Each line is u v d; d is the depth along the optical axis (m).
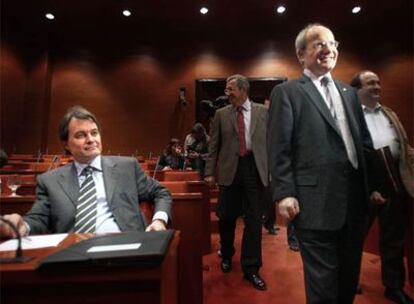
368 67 7.20
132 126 7.55
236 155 2.31
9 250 0.84
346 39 7.28
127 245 0.75
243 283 2.24
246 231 2.28
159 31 7.60
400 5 6.40
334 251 1.24
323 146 1.25
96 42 7.71
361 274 2.37
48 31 7.43
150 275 0.67
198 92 7.47
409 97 6.98
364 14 6.75
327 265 1.21
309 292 1.22
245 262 2.25
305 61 1.38
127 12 6.75
